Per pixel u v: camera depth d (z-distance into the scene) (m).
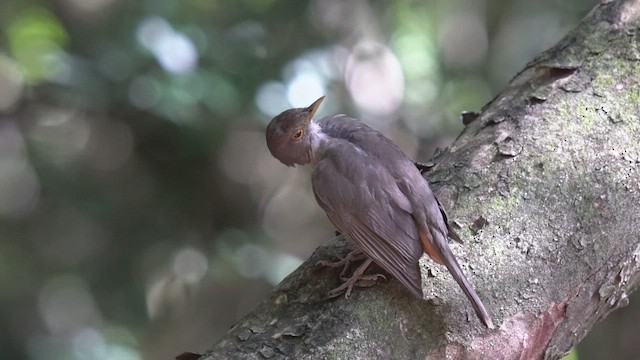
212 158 12.52
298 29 11.56
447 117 13.84
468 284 5.32
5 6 11.83
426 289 5.56
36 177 12.84
